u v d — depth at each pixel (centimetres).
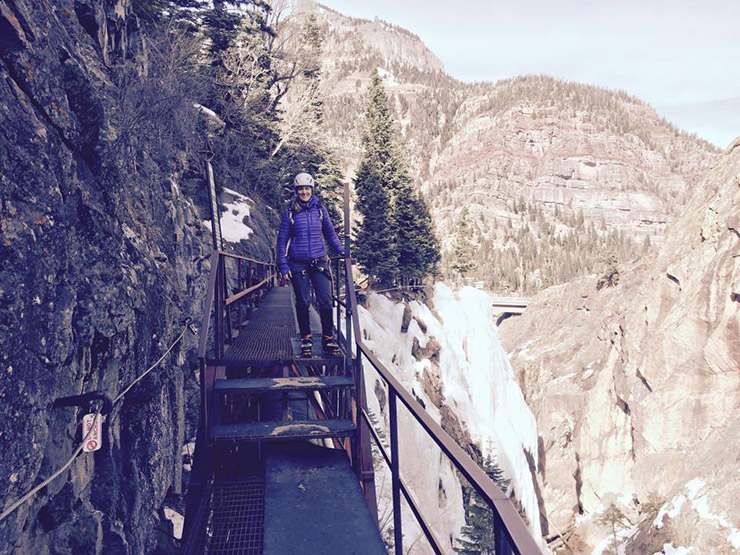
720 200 7238
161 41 1595
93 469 303
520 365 11794
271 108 3675
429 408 4591
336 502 335
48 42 293
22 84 253
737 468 4894
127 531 338
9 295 210
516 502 5288
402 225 5434
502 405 6762
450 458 166
